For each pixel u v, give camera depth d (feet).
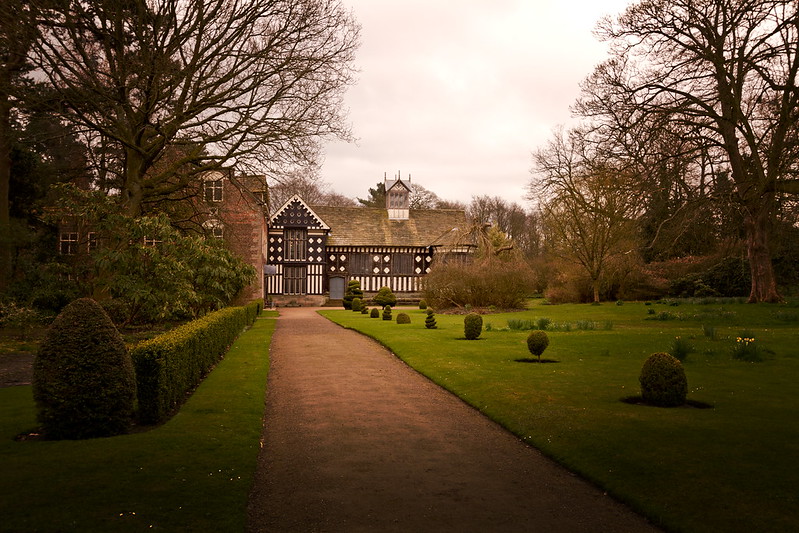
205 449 21.06
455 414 28.37
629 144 66.23
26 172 85.35
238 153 67.00
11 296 64.28
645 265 136.36
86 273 65.21
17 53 56.24
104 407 22.58
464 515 15.99
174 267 55.62
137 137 64.95
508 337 59.57
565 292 143.13
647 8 71.36
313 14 65.67
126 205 64.90
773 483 17.21
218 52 64.18
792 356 42.50
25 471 18.16
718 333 58.18
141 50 59.67
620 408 27.37
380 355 49.60
